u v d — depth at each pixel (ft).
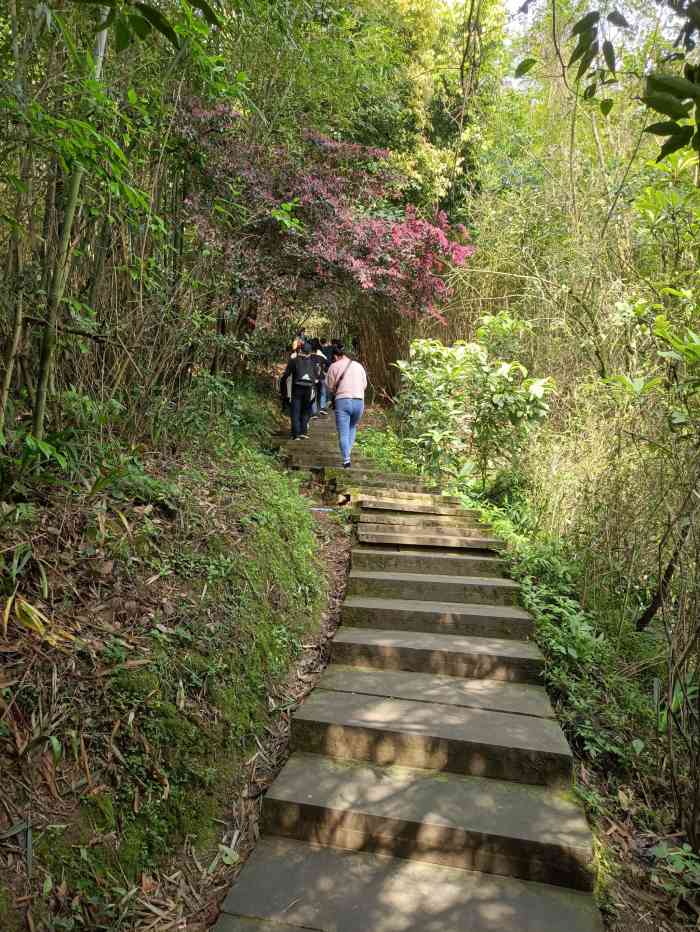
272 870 7.89
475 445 24.13
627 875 8.59
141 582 10.07
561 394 23.57
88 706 7.95
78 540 9.77
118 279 12.73
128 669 8.61
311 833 8.50
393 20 32.30
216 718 9.41
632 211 19.24
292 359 25.80
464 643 12.68
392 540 17.40
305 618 13.34
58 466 10.43
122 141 11.45
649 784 10.61
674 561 12.51
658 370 16.12
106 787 7.52
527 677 11.87
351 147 23.35
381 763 9.74
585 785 10.08
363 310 34.45
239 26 15.74
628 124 21.79
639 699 12.39
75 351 11.21
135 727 8.23
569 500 18.74
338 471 22.22
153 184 13.26
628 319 16.48
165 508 12.00
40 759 7.20
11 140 7.68
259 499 14.87
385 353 38.50
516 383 23.63
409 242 24.54
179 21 10.59
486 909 7.40
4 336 9.34
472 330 31.09
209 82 12.57
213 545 11.94
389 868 8.04
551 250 26.11
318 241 20.76
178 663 9.34
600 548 16.02
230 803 8.84
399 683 11.60
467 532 18.38
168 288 13.62
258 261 19.01
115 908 6.77
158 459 13.83
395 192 28.25
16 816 6.64
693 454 12.24
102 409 11.60
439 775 9.46
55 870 6.56
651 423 15.74
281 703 11.03
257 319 26.50
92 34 9.21
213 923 7.12
